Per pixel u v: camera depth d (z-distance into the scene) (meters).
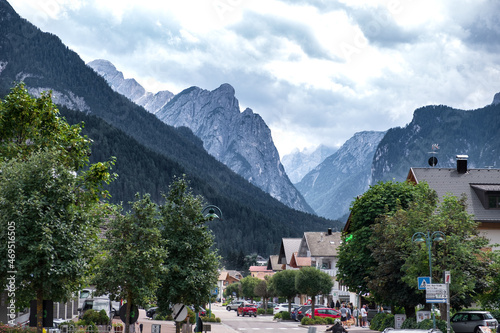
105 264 28.92
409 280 38.16
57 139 32.31
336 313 69.38
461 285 37.22
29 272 22.02
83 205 25.59
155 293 31.14
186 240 30.84
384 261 41.97
